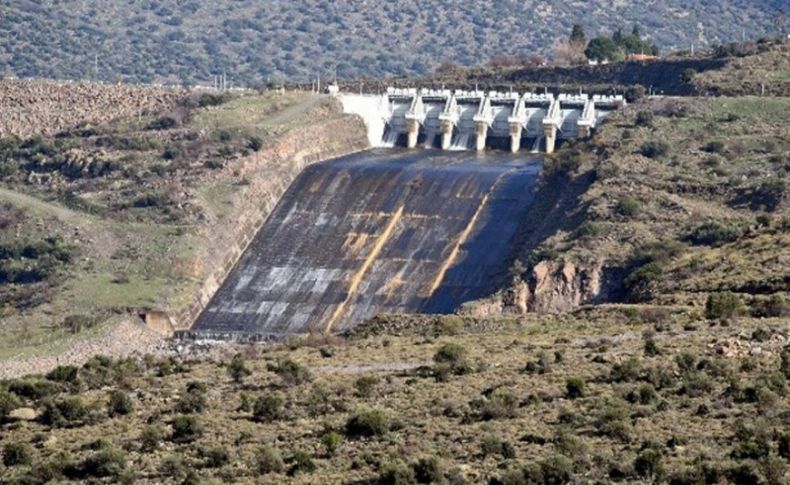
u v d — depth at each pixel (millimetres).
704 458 191125
